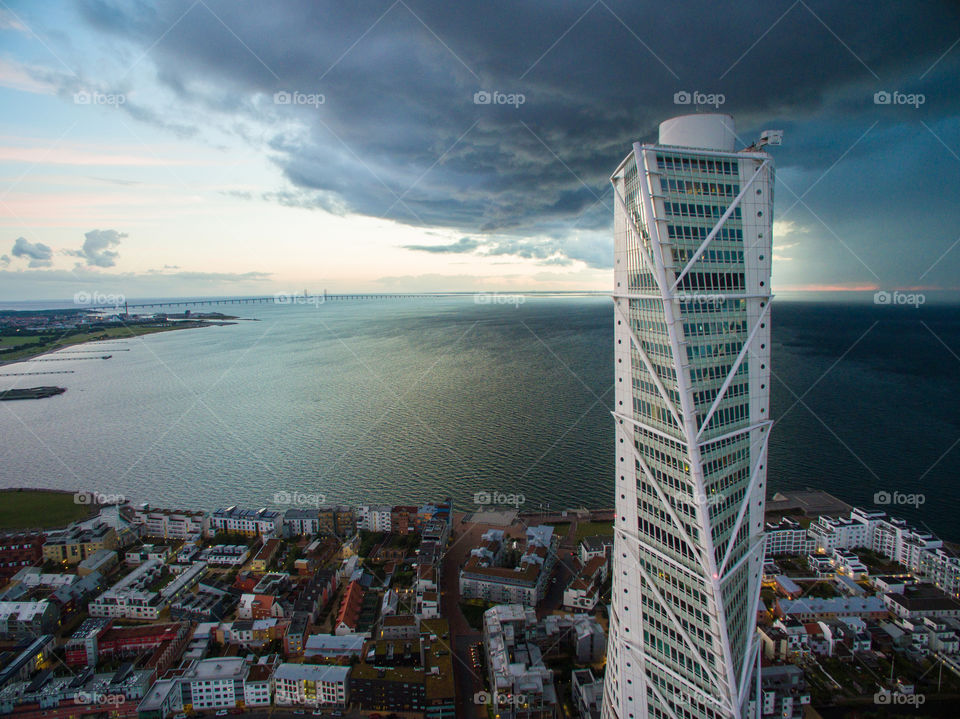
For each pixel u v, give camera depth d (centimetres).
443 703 17212
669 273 11238
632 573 13238
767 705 17125
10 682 18450
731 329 11956
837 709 17388
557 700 18025
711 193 11631
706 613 11550
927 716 16975
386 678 17712
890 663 19050
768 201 12025
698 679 11956
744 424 12406
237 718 17612
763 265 12100
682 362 11144
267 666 19188
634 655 13338
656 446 12188
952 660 18888
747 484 12612
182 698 18100
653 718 13100
